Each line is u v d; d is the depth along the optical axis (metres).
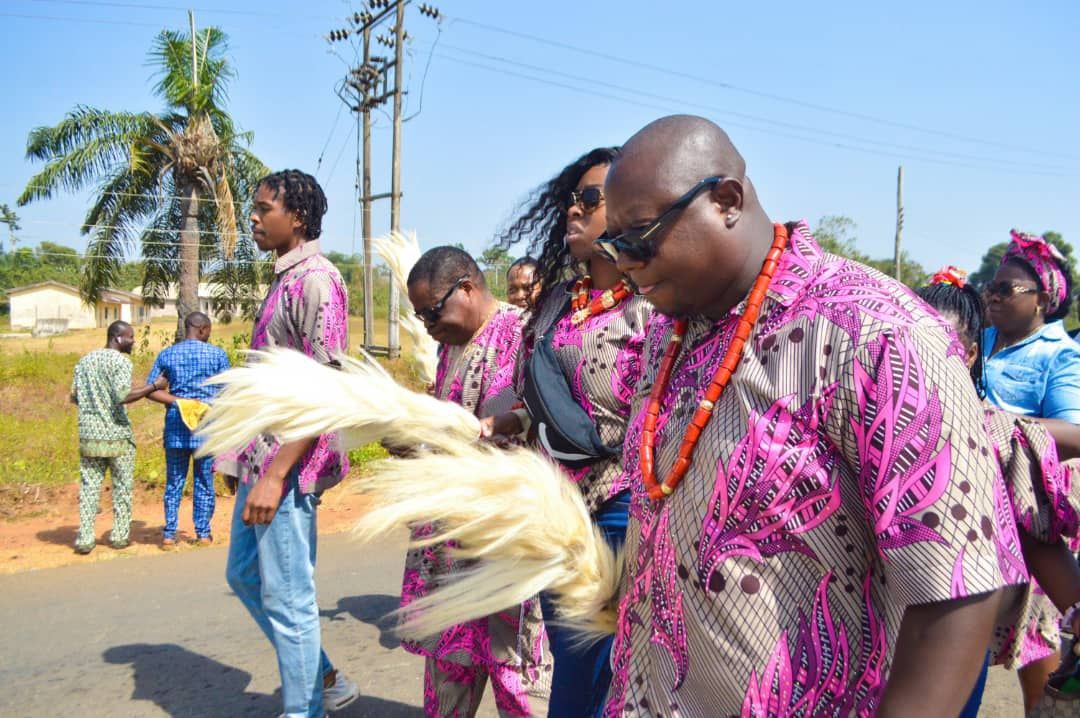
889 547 1.27
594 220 2.60
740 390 1.40
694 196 1.42
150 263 20.89
